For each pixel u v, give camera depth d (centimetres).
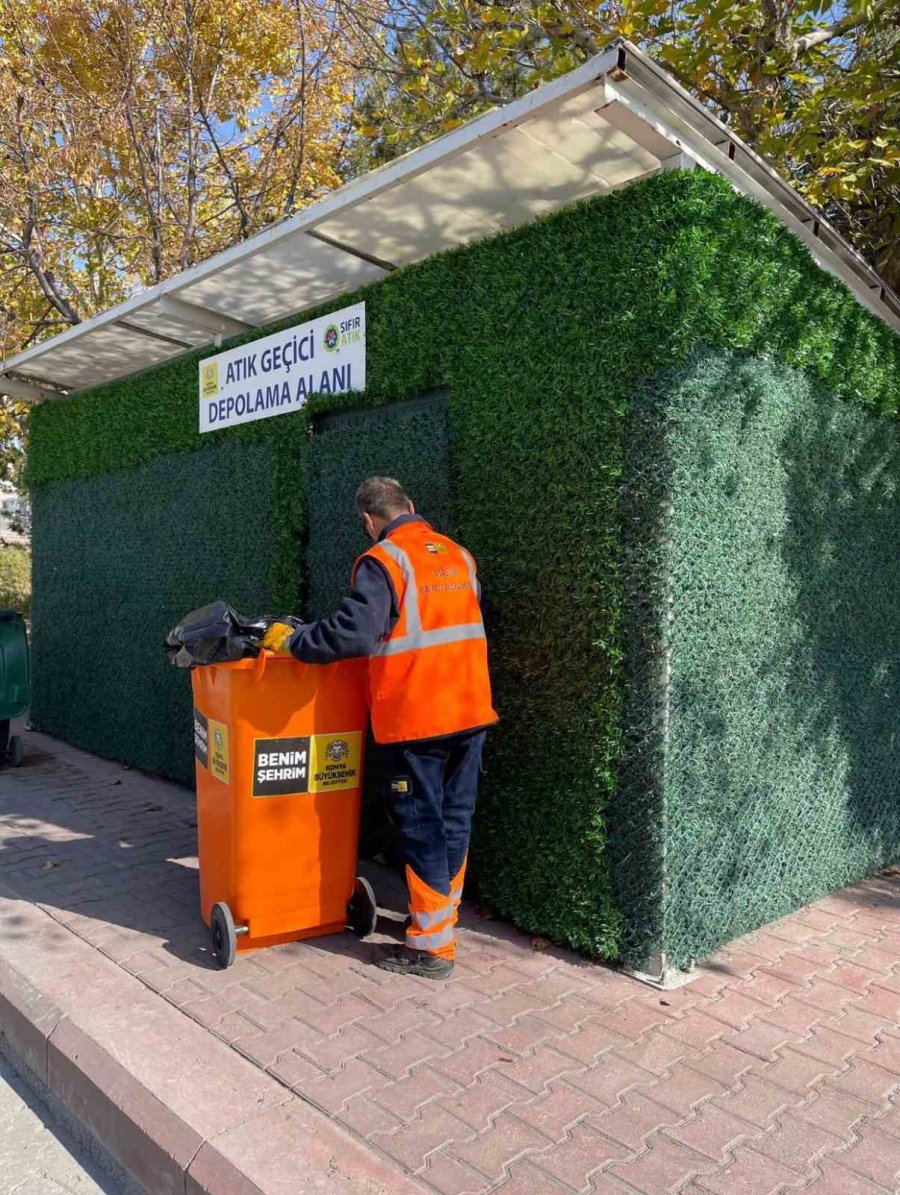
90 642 803
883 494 499
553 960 397
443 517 457
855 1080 308
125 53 1184
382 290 499
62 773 740
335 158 1354
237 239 1324
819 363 439
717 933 399
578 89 329
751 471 404
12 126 1168
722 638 392
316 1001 360
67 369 788
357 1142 271
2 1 1185
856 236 729
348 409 531
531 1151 269
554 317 402
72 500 827
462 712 375
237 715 378
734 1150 271
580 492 390
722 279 375
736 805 406
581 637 391
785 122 731
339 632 352
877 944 418
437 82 934
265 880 391
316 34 1173
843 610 470
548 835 406
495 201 434
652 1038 332
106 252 1470
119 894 479
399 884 492
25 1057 356
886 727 508
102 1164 299
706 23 659
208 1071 309
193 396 662
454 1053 321
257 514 602
